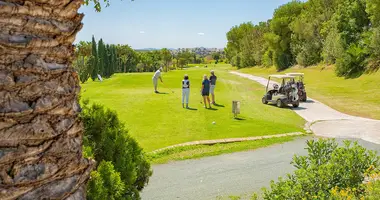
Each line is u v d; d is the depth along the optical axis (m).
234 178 7.85
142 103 18.72
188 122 13.81
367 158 5.06
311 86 32.56
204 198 6.76
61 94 2.08
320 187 4.66
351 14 41.34
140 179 4.94
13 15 1.84
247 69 76.75
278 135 11.95
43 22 1.97
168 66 88.12
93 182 3.41
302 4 68.25
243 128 12.91
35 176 1.92
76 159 2.16
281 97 18.98
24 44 1.87
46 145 1.98
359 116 16.89
